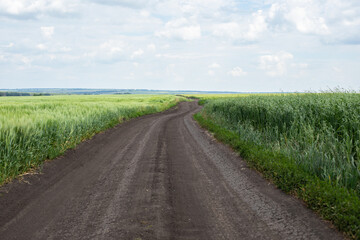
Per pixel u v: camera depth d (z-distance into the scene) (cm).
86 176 725
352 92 1221
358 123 691
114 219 460
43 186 644
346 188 522
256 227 424
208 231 416
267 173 676
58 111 1423
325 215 445
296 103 1081
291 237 389
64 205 526
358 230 377
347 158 604
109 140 1312
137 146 1149
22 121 856
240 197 555
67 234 410
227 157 917
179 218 463
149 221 450
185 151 1045
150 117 2711
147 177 707
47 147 900
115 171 769
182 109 4331
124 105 2747
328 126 788
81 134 1218
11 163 687
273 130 1052
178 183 658
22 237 403
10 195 576
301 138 823
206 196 567
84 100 4369
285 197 544
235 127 1417
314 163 639
